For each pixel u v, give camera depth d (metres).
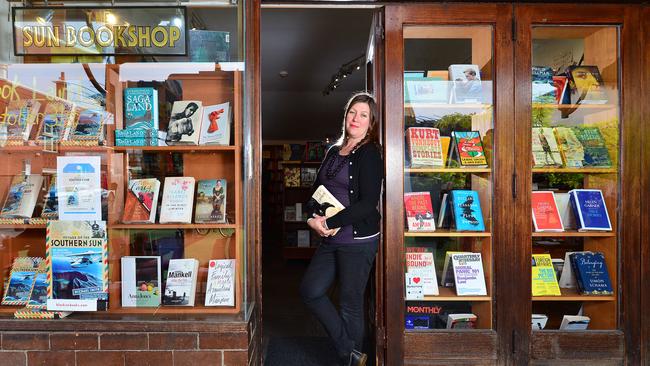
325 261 2.09
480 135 2.34
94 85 2.15
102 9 2.12
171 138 2.14
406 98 2.30
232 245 2.19
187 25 2.15
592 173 2.36
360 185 1.97
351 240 1.98
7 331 1.94
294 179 5.76
